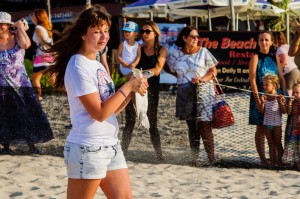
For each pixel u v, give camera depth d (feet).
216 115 26.25
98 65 13.41
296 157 25.96
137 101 14.46
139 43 29.19
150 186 22.00
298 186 22.75
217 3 59.93
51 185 21.66
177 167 25.59
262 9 66.85
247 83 52.90
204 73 26.71
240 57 52.95
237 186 22.50
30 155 27.17
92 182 13.10
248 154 27.30
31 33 82.79
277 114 26.05
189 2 62.03
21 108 27.37
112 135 13.39
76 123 13.14
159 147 26.61
